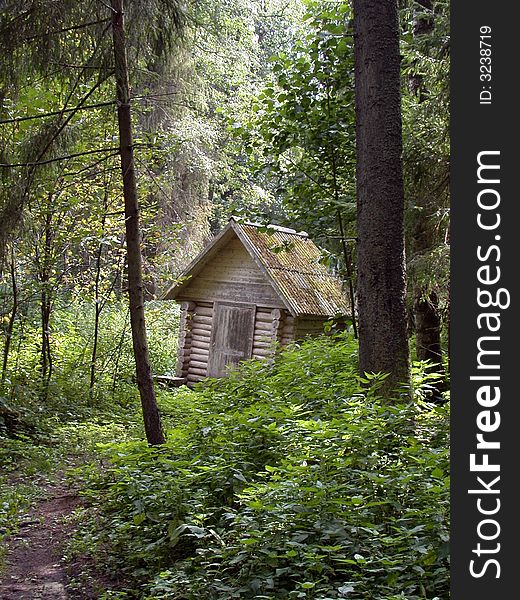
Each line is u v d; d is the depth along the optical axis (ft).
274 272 55.01
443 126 29.40
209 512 19.90
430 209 30.35
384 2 23.89
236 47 92.12
